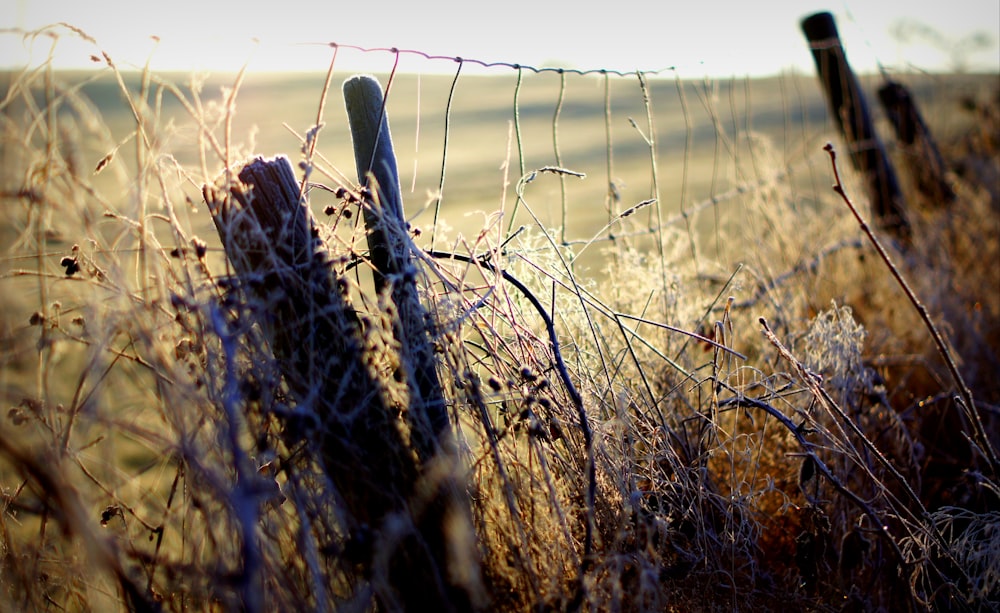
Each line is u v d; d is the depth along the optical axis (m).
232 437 1.56
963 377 3.52
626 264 3.08
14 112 1.67
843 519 2.49
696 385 2.62
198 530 1.86
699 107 11.96
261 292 1.85
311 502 1.85
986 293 4.27
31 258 1.78
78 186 1.73
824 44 4.55
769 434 2.77
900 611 2.39
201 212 2.31
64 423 1.80
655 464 2.30
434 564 1.74
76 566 1.83
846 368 2.78
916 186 5.03
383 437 1.86
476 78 16.05
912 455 2.72
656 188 3.11
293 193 1.91
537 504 2.02
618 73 2.97
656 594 1.89
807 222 4.50
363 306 1.98
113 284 1.76
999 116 5.47
